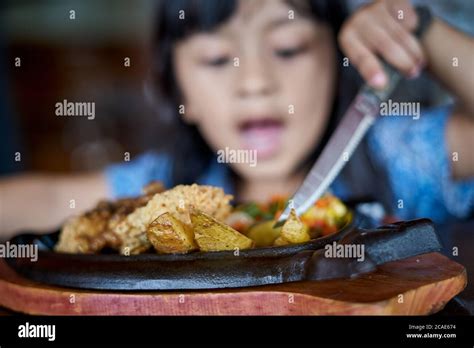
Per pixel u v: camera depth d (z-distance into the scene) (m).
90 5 3.39
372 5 1.53
